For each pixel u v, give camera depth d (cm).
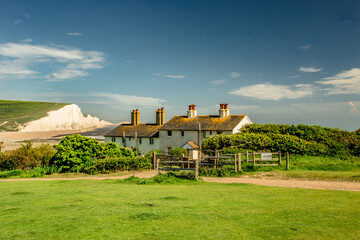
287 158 2372
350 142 3366
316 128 3622
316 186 1653
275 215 991
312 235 793
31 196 1481
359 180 1781
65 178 2539
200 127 5444
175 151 4147
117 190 1609
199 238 794
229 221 937
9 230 901
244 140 3391
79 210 1129
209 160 2558
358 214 984
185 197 1341
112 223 944
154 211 1069
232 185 1734
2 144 4338
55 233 864
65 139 2991
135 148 6469
